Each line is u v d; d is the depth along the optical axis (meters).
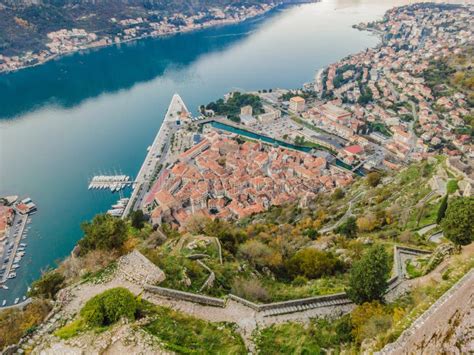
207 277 51.16
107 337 34.59
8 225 144.38
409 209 84.12
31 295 55.62
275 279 59.66
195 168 180.38
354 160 187.75
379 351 29.94
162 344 34.75
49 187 173.88
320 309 46.41
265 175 173.00
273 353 38.38
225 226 95.50
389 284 51.16
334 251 70.12
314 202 134.12
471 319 35.91
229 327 41.22
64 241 139.00
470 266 38.97
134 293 43.84
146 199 158.88
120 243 56.38
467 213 50.22
